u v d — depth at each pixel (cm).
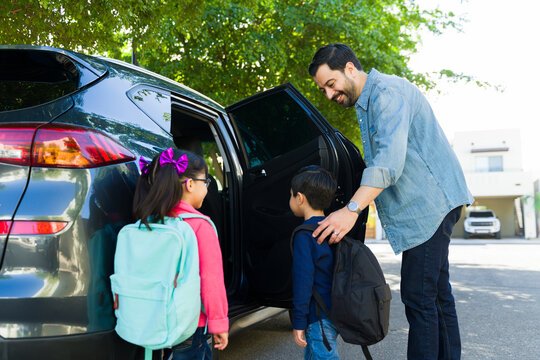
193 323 144
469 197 215
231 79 818
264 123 269
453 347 226
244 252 262
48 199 138
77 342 136
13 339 129
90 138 149
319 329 182
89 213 143
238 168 276
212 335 182
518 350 306
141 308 137
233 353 300
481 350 306
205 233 154
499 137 2759
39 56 176
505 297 521
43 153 140
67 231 138
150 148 173
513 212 2673
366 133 211
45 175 140
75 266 138
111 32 546
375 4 914
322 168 209
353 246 184
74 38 555
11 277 132
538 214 2659
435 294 210
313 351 183
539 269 822
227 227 291
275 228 246
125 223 153
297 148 246
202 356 161
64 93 166
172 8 550
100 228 145
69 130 146
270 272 245
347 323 176
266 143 268
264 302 250
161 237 142
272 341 330
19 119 146
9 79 171
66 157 142
